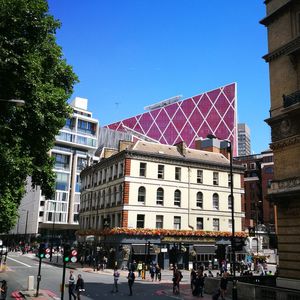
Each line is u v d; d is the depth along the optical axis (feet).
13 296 86.58
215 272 165.48
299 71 81.71
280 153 84.64
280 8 88.17
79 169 393.50
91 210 208.13
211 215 186.80
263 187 325.62
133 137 469.57
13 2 54.75
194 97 475.72
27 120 61.46
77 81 77.56
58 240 312.09
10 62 52.80
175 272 97.50
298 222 77.15
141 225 168.45
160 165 178.40
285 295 70.59
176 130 481.46
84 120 404.57
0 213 89.35
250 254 198.49
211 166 191.93
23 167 62.85
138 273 145.79
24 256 257.96
